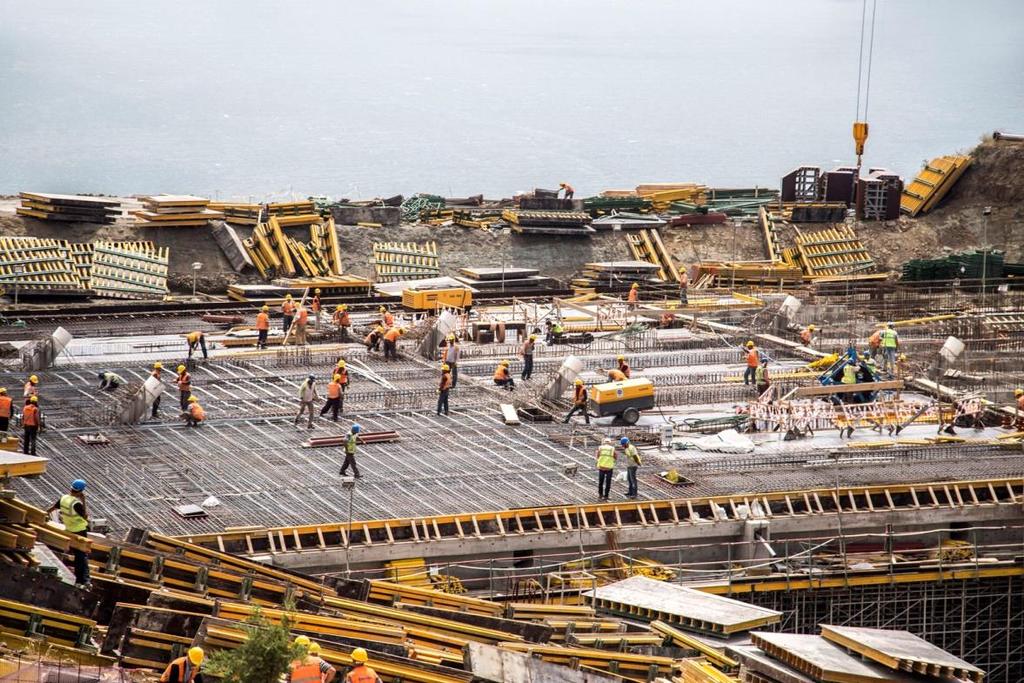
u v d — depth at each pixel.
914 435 55.94
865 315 75.19
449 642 32.62
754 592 43.16
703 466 50.12
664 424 54.50
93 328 68.31
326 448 50.16
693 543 45.44
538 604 38.81
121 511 42.03
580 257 87.06
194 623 29.38
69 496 31.55
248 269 79.81
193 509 42.12
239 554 40.19
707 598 38.34
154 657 28.92
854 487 47.78
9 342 64.06
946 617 45.66
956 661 32.28
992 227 94.81
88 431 50.47
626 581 39.84
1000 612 46.34
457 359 57.88
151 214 79.31
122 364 61.56
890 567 44.56
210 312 73.12
